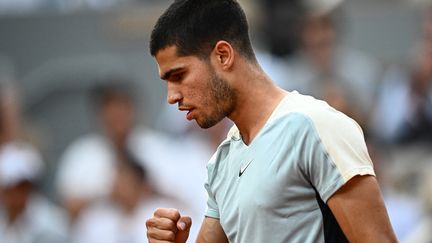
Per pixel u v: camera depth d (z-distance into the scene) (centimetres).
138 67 2831
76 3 2936
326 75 2378
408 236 1911
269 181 1034
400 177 2189
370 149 1933
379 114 2500
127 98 2323
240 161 1075
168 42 1067
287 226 1032
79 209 2308
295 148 1030
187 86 1067
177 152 2330
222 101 1070
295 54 2558
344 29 2723
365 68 2602
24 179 2323
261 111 1075
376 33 2778
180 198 2266
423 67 2467
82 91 2869
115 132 2308
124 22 2844
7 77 2855
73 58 2866
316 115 1036
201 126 1076
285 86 2352
